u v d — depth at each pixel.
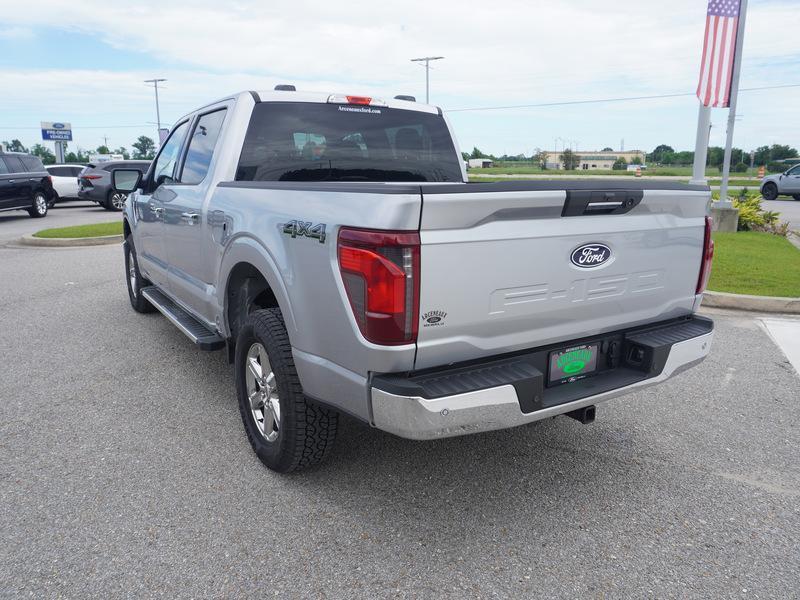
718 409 4.32
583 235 2.84
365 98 4.43
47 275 9.05
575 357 3.05
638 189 2.95
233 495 3.17
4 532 2.84
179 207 4.52
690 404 4.41
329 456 3.60
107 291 7.98
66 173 24.02
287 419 3.12
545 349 2.93
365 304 2.46
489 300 2.61
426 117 4.75
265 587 2.50
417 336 2.47
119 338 5.88
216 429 3.93
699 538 2.86
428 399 2.43
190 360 5.26
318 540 2.81
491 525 2.94
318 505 3.08
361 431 3.94
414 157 4.67
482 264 2.55
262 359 3.36
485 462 3.56
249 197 3.43
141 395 4.49
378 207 2.41
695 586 2.53
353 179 4.41
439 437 2.51
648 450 3.73
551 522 2.97
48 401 4.38
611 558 2.71
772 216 14.02
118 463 3.49
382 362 2.49
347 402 2.71
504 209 2.55
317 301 2.74
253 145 4.04
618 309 3.10
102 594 2.45
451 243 2.46
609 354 3.22
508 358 2.83
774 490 3.28
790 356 5.38
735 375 4.95
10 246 12.22
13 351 5.50
